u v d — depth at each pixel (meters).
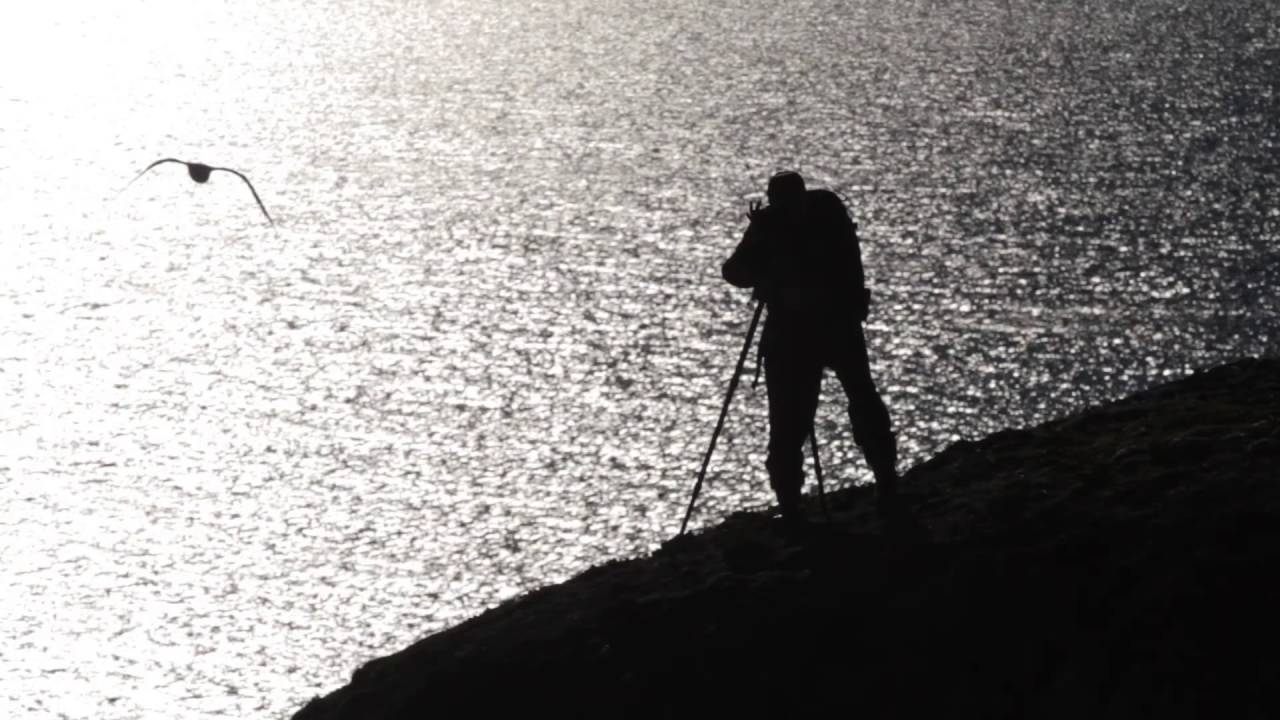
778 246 16.34
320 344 184.00
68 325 193.00
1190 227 197.00
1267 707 13.40
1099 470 17.75
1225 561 14.85
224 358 181.88
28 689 121.38
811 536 17.45
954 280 185.25
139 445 163.00
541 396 167.25
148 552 142.00
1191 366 163.00
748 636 15.69
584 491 147.50
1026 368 164.12
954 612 15.23
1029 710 14.15
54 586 136.50
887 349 169.00
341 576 136.12
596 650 16.39
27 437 165.25
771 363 16.70
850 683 14.88
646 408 162.25
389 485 151.12
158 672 123.50
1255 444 17.23
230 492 152.00
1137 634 14.43
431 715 16.59
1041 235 197.12
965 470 19.36
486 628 18.59
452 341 181.88
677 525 139.88
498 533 140.75
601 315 185.12
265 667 123.19
